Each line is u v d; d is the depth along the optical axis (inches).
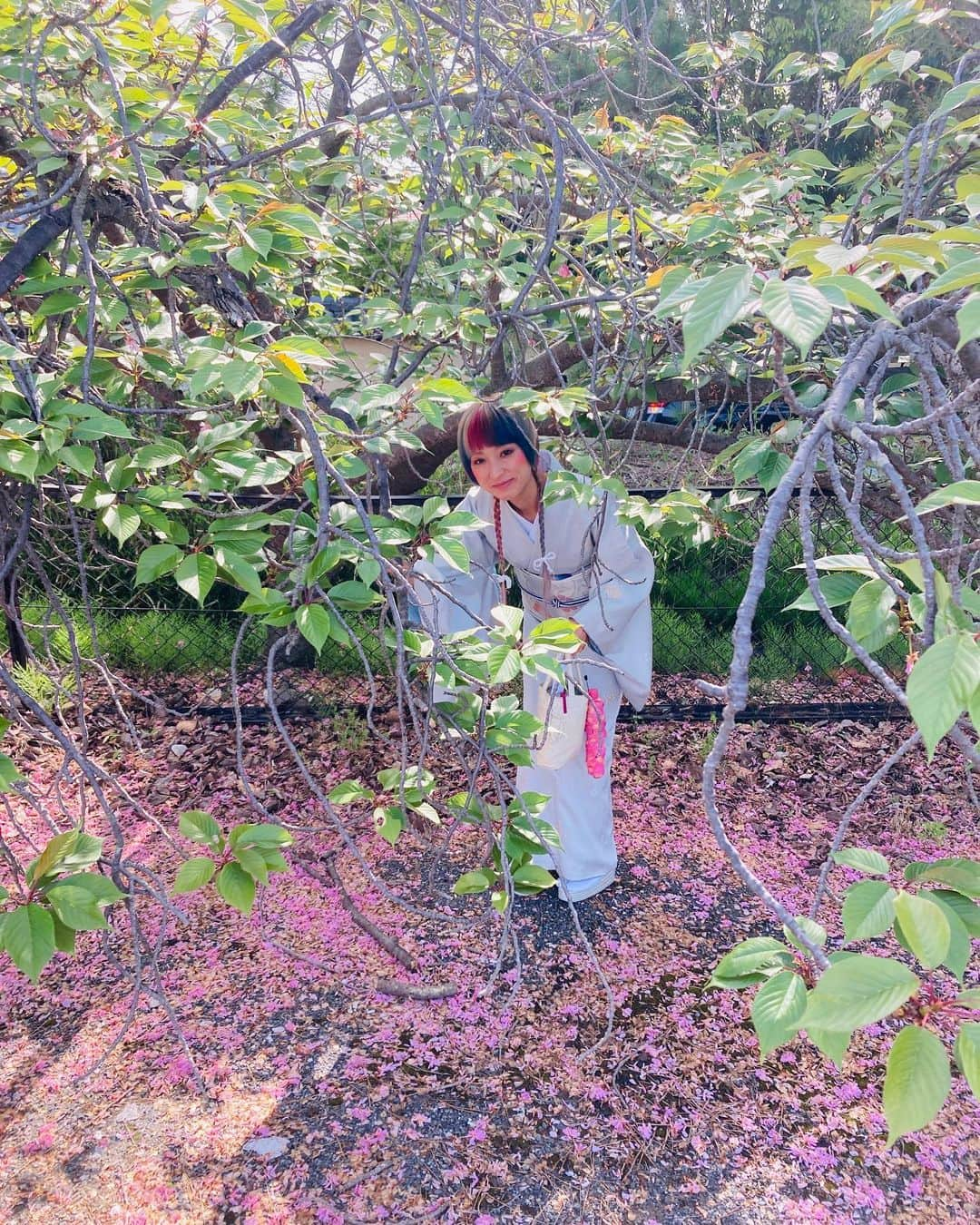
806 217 115.0
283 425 75.5
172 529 54.8
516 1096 87.3
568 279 126.7
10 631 119.5
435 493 176.6
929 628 33.1
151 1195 77.1
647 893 118.5
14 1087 88.4
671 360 117.6
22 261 63.7
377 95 137.6
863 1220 74.9
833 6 278.5
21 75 67.9
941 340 53.9
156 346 69.2
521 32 108.0
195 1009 98.5
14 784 55.9
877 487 106.4
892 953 104.5
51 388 55.3
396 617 53.4
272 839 56.1
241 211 75.5
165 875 119.9
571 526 95.8
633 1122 84.5
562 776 109.8
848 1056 92.0
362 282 147.0
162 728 157.5
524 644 58.7
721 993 100.5
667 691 172.7
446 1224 74.7
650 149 120.0
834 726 162.4
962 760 148.1
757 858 126.3
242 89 101.3
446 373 104.6
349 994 100.6
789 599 176.6
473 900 116.0
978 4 79.8
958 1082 88.4
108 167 63.7
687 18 176.2
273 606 54.6
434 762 133.4
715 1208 76.2
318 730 158.6
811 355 96.3
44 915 47.9
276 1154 80.9
